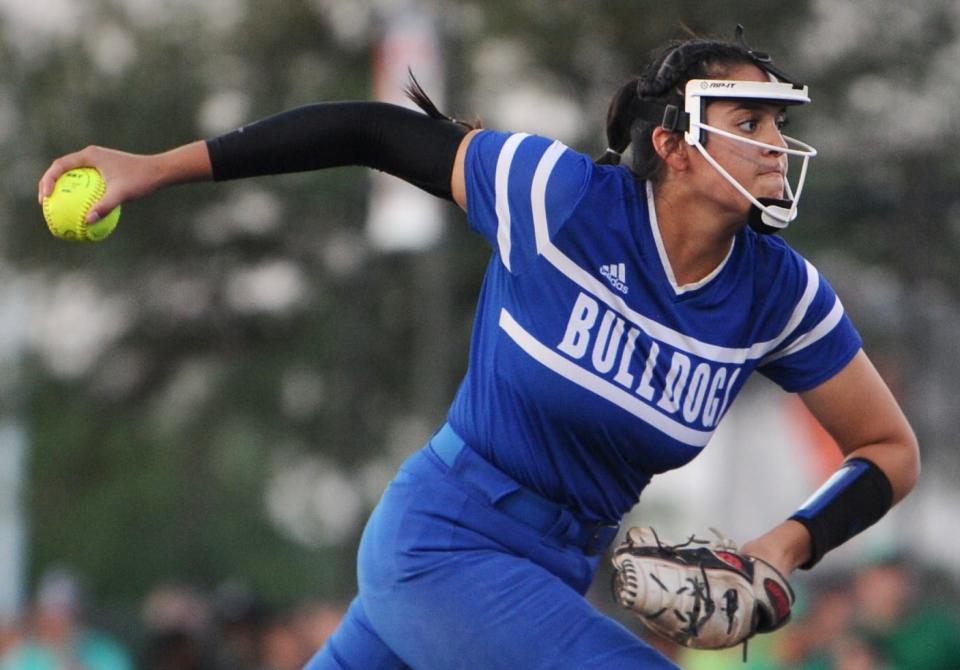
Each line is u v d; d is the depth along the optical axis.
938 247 49.69
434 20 46.16
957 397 43.25
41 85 62.38
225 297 63.97
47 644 45.78
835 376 15.02
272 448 66.75
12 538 73.38
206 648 35.50
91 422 70.44
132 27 62.75
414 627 14.41
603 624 13.80
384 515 14.72
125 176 14.40
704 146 13.80
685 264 13.99
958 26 55.22
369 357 63.22
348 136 14.70
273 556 90.81
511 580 14.04
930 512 41.59
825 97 53.47
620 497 14.63
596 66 55.59
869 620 29.81
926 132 53.31
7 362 67.56
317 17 61.84
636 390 14.01
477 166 14.28
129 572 93.06
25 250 63.78
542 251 13.99
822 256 50.22
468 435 14.51
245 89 62.62
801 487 43.97
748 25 53.47
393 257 62.28
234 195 62.81
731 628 13.77
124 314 64.81
